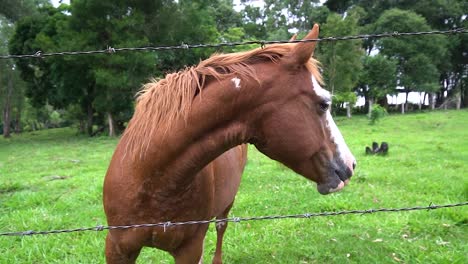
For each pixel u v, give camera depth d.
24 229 4.31
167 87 1.77
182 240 2.07
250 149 10.52
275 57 1.73
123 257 2.09
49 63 19.83
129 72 16.86
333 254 3.63
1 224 4.50
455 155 9.20
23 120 35.38
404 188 6.02
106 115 22.59
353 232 4.06
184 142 1.72
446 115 23.53
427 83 31.89
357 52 23.94
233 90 1.67
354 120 23.20
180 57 19.47
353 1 36.59
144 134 1.78
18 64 22.19
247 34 30.66
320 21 34.50
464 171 7.24
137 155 1.80
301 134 1.70
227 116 1.70
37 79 23.08
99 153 12.13
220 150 1.77
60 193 6.19
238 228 4.25
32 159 11.46
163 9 17.80
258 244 3.85
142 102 1.85
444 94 38.81
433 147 10.66
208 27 20.52
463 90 36.62
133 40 16.89
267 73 1.69
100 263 3.49
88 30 17.30
